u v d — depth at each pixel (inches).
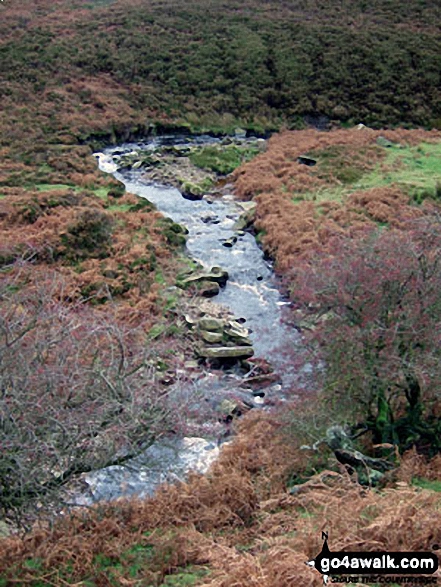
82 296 705.0
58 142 1219.2
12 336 304.3
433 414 444.1
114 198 985.5
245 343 657.6
